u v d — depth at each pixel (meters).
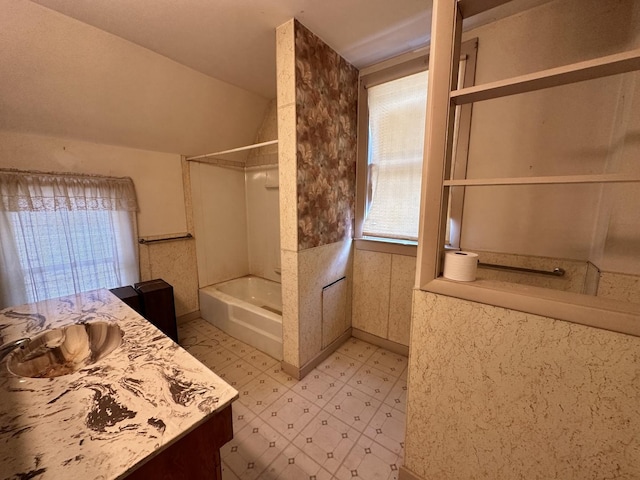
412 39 1.75
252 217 3.19
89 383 0.77
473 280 0.97
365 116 2.16
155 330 1.10
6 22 1.33
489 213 1.71
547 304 0.79
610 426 0.75
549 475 0.87
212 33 1.63
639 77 1.11
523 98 1.54
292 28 1.52
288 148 1.66
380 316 2.32
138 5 1.37
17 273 1.76
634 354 0.70
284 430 1.47
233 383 1.85
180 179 2.62
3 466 0.53
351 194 2.27
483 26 1.62
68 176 1.93
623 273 1.18
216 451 0.73
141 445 0.58
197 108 2.31
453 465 1.05
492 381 0.92
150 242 2.43
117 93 1.87
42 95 1.65
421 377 1.08
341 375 1.95
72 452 0.56
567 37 1.41
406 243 2.12
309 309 1.92
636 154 1.12
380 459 1.31
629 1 1.26
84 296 1.53
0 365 0.89
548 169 1.52
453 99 0.93
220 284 2.98
